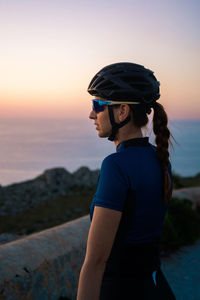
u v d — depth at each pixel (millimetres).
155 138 1279
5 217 10180
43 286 2693
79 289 1049
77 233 3541
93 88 1249
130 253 1133
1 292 2305
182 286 4098
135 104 1202
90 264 1052
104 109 1237
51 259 2873
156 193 1167
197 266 4730
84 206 11609
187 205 6195
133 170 1123
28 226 9242
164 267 4754
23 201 12289
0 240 4852
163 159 1209
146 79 1213
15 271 2508
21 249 2840
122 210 1087
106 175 1098
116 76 1188
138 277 1146
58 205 11758
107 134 1270
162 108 1302
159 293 1213
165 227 5555
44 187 14414
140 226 1134
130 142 1205
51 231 3439
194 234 5973
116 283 1128
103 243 1053
